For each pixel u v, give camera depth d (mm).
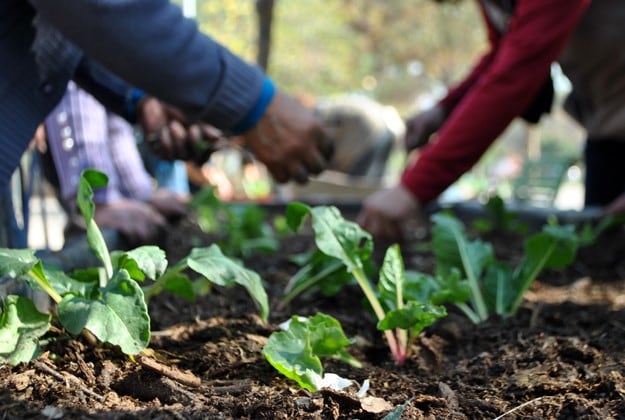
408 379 1250
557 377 1231
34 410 945
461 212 3986
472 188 11656
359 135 5617
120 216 2215
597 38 2557
